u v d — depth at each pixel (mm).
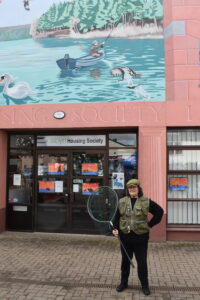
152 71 6922
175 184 7012
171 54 6855
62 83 7238
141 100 6914
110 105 6977
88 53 7188
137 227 4070
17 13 7578
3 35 7594
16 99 7414
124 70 7016
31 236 7238
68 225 7480
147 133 6812
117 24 7113
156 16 6984
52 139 7664
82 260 5480
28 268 5090
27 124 7270
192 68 6793
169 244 6504
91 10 7238
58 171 7605
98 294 4141
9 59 7516
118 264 5266
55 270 4996
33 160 7711
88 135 7512
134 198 4188
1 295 4105
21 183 7789
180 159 7031
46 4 7445
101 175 7418
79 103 7090
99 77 7098
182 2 6887
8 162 7836
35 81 7359
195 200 6957
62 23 7340
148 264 5262
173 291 4230
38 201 7668
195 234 6793
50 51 7348
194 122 6711
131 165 7309
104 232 6746
